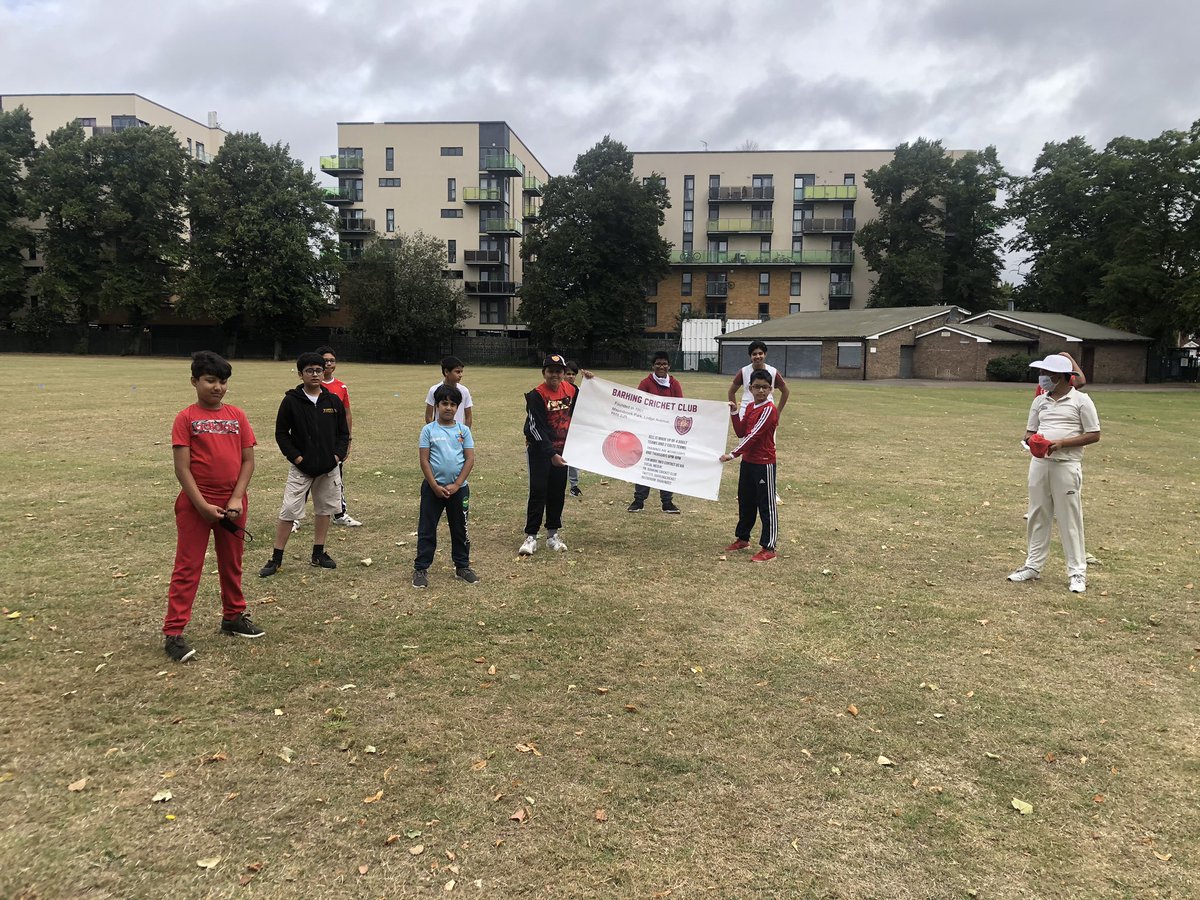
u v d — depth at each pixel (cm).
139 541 742
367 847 299
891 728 401
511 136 7356
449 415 630
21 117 6081
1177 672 476
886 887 282
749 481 729
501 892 276
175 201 6153
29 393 2352
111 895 269
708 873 288
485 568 679
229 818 315
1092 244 5541
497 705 419
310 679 447
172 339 6675
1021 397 3078
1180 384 4850
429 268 6347
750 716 411
